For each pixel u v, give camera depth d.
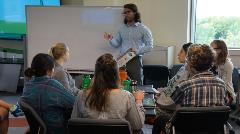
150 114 2.44
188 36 5.66
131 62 4.38
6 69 6.07
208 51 2.30
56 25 4.96
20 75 6.05
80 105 2.22
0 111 2.74
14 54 6.21
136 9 4.43
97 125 2.02
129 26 4.48
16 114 2.81
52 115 2.46
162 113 2.63
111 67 2.16
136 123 2.21
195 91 2.30
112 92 2.16
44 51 5.01
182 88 2.35
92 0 5.64
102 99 2.13
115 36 4.70
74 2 6.10
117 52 4.72
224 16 5.59
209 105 2.31
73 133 2.09
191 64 2.34
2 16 6.05
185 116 2.22
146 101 2.67
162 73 4.75
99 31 4.85
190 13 5.66
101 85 2.15
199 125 2.28
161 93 2.68
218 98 2.34
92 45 4.90
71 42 4.97
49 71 2.51
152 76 4.79
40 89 2.45
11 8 6.00
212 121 2.27
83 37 4.92
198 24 5.72
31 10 4.98
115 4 5.62
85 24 4.89
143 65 4.88
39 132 2.40
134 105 2.21
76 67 4.98
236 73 4.34
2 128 2.77
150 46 4.43
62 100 2.46
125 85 2.82
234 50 5.40
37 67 2.47
